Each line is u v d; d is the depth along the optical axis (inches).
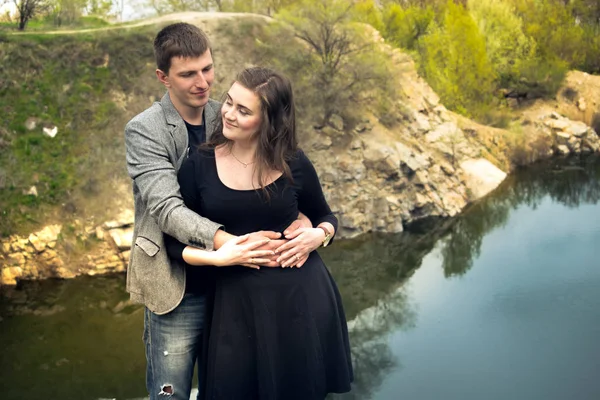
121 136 500.7
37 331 338.0
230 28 608.7
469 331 153.1
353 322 182.5
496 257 214.5
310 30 562.6
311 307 88.3
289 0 732.0
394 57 665.6
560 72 949.8
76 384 258.7
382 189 509.4
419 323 166.1
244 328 86.9
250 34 611.2
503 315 159.3
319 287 90.0
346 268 383.6
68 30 602.9
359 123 548.7
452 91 768.9
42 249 425.1
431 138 603.8
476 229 435.2
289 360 87.6
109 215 446.6
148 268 89.6
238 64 581.9
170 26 91.7
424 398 122.4
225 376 86.7
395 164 514.6
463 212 522.6
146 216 90.3
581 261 196.7
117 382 258.1
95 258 427.8
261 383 86.2
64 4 706.2
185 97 90.7
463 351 142.1
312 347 88.0
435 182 544.7
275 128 82.4
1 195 442.6
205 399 90.0
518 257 209.6
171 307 90.4
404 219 498.3
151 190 85.4
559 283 177.3
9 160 462.9
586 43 1073.5
